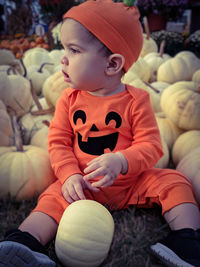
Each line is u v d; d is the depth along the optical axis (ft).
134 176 5.95
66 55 5.36
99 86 5.60
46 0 25.27
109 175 5.04
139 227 5.85
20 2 29.96
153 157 5.66
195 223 5.04
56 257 5.09
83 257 4.56
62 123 6.26
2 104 8.53
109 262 5.04
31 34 26.30
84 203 4.89
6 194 6.44
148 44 18.44
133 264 5.01
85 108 5.92
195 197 6.26
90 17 5.05
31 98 10.05
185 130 9.45
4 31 33.83
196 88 9.02
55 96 9.48
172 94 9.17
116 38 5.15
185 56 14.32
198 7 31.78
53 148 6.07
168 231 5.78
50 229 5.10
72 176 5.57
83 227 4.59
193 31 32.73
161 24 28.17
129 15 5.34
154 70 15.39
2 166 6.49
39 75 12.84
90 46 5.14
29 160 6.72
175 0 26.89
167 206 5.32
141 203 5.86
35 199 6.52
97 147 5.81
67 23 5.23
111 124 5.72
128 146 5.85
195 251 4.57
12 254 3.98
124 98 5.80
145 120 5.80
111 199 5.93
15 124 7.32
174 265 4.58
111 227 4.86
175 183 5.52
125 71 5.71
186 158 7.07
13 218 6.13
